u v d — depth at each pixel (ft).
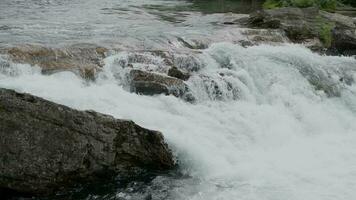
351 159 41.16
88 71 47.09
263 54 60.95
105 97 42.63
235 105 49.03
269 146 43.34
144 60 52.54
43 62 47.37
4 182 32.14
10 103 33.19
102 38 61.00
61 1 113.70
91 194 34.30
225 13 99.86
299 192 34.83
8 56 46.09
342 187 35.81
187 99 47.91
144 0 127.13
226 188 35.14
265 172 37.65
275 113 48.73
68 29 69.41
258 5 127.54
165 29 73.77
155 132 36.86
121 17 88.28
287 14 81.76
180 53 55.57
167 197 33.91
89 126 34.86
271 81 56.24
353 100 56.80
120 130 35.94
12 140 32.53
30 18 80.38
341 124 51.55
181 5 119.34
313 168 38.93
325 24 79.56
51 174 33.27
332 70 61.41
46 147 33.24
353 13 110.01
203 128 42.32
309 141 45.52
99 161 34.88
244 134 43.96
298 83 57.00
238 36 70.23
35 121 33.37
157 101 44.68
